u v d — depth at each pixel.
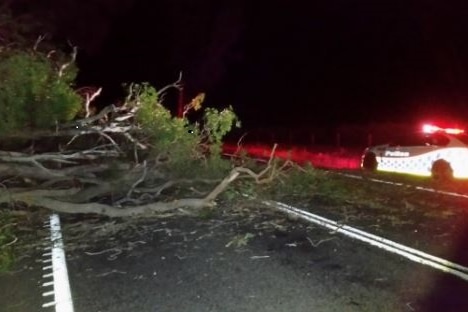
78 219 9.50
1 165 9.52
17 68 10.02
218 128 12.11
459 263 5.98
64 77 11.40
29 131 10.37
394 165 15.17
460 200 10.30
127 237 7.98
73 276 6.07
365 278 5.54
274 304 4.86
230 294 5.18
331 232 7.76
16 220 9.44
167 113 11.56
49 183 10.51
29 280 6.00
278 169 11.94
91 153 10.96
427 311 4.61
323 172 12.75
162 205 9.50
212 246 7.17
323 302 4.87
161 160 11.78
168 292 5.31
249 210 9.86
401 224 8.14
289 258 6.42
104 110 11.16
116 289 5.50
